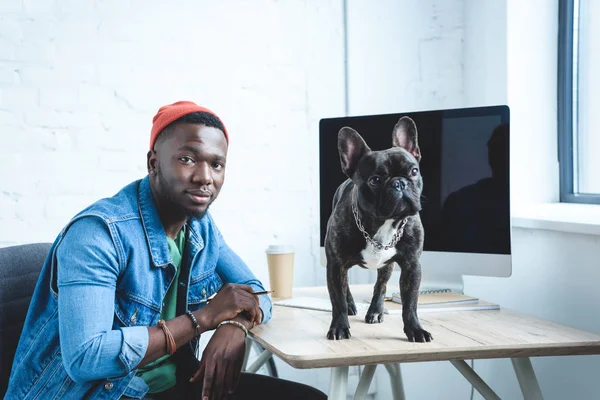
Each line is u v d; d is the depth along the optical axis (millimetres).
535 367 1931
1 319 1461
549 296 1861
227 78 2375
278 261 1876
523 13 2137
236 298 1448
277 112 2430
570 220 1747
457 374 2242
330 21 2457
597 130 2098
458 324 1497
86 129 2260
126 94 2287
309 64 2449
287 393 1594
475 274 1642
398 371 1914
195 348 1582
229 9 2367
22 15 2193
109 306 1295
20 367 1357
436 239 1682
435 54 2486
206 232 1615
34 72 2211
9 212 2205
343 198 1471
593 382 1703
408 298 1382
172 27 2318
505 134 1595
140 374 1484
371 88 2467
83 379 1265
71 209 2256
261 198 2432
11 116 2197
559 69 2139
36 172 2225
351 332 1435
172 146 1394
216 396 1418
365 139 1675
